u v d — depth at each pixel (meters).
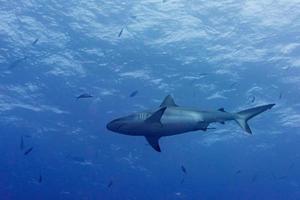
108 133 30.77
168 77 21.83
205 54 19.64
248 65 20.52
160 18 17.20
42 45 19.66
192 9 16.58
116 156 36.28
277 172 40.22
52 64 21.48
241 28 17.66
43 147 35.28
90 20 17.55
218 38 18.42
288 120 27.58
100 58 20.50
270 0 15.86
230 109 25.06
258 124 28.64
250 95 23.27
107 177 42.38
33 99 25.77
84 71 21.89
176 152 35.56
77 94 24.20
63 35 18.73
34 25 18.06
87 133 31.03
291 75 21.19
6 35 18.94
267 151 34.84
